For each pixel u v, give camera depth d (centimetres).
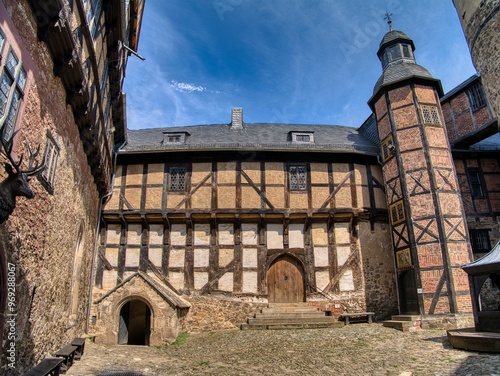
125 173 1342
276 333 1038
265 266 1272
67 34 512
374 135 1538
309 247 1295
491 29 917
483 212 1396
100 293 1235
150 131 1598
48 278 612
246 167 1338
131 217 1291
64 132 646
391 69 1392
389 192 1288
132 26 1059
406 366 660
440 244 1118
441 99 1570
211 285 1250
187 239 1288
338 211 1298
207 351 895
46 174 559
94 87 750
